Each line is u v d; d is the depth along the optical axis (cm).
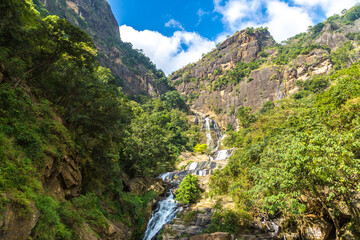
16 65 1108
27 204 622
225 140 6850
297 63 8525
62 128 1263
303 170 1102
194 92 12450
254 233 1672
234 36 13400
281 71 8962
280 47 11331
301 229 1608
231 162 2605
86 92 1554
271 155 1565
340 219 1419
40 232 649
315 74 7631
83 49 1418
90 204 1217
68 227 845
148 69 12344
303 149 1055
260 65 10506
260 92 8894
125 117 1839
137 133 3253
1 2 1071
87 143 1606
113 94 1770
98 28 11006
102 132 1664
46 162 966
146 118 5900
